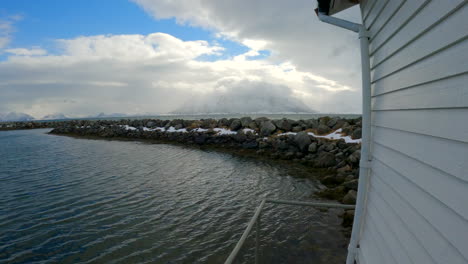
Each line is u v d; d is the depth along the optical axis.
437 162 1.34
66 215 8.57
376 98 2.60
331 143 16.16
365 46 2.70
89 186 12.04
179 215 8.36
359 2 3.03
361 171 2.74
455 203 1.17
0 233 7.36
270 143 19.47
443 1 1.25
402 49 1.84
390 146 2.12
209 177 13.22
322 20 3.06
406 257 1.72
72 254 6.22
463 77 1.10
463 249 1.10
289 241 6.43
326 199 9.38
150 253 6.16
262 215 8.16
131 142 29.38
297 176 12.73
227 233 7.05
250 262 5.63
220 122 28.44
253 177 12.91
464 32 1.08
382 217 2.27
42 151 24.41
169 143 27.02
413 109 1.67
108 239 6.88
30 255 6.23
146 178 13.32
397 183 1.95
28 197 10.59
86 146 27.39
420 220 1.54
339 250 5.88
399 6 1.81
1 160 19.75
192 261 5.79
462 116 1.12
